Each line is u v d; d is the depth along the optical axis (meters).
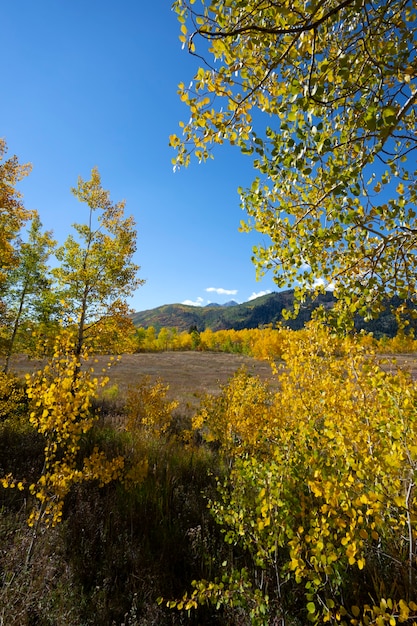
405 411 2.27
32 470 5.36
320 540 2.14
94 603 3.14
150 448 7.55
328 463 2.68
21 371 21.59
